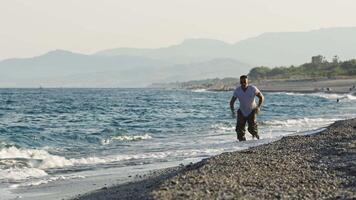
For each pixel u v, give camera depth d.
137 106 73.88
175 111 59.97
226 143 25.75
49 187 15.25
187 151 23.17
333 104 75.38
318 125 36.97
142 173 17.38
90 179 16.50
